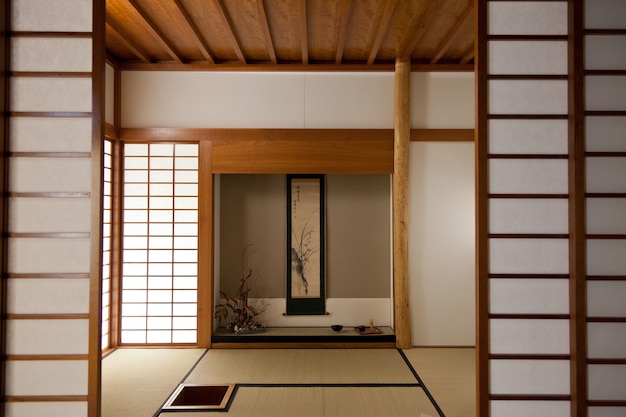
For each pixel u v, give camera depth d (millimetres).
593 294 2514
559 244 2562
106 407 3555
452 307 5418
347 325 5910
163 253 5426
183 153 5465
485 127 2561
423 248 5434
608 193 2529
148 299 5402
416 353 5102
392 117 5438
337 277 5969
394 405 3592
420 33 4594
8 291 2502
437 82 5469
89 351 2479
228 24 4293
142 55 5137
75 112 2525
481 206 2551
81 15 2535
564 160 2572
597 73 2545
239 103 5410
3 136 2480
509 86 2576
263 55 5277
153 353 5090
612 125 2539
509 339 2545
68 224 2516
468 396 3785
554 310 2555
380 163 5395
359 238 5996
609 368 2494
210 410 3494
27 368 2482
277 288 5938
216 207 5684
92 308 2492
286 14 4191
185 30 4590
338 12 4180
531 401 2529
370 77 5449
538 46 2578
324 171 5375
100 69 2527
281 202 6008
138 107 5371
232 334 5395
